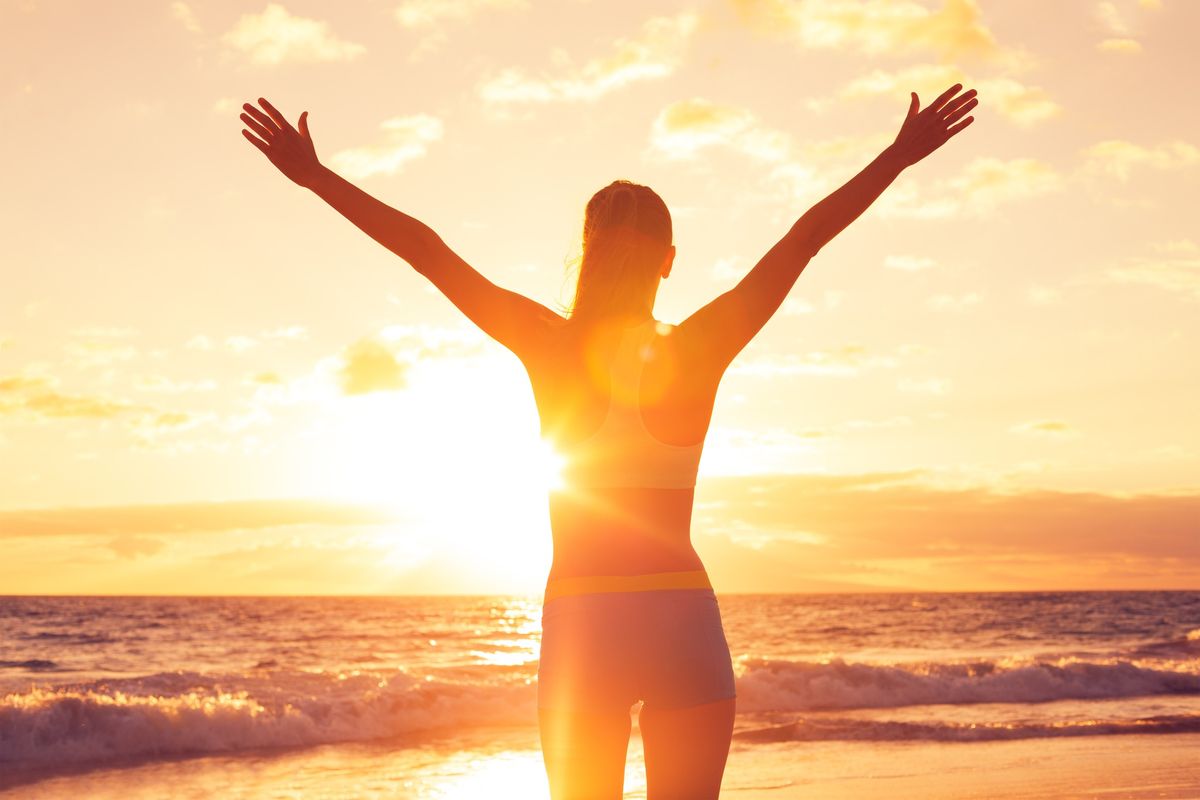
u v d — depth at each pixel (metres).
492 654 29.97
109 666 25.56
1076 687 16.12
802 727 11.25
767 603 89.62
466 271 1.99
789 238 1.92
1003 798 7.29
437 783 8.37
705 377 1.91
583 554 1.90
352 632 41.34
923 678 16.14
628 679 1.86
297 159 1.96
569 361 1.92
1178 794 7.38
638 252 1.94
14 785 8.41
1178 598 98.44
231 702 11.43
